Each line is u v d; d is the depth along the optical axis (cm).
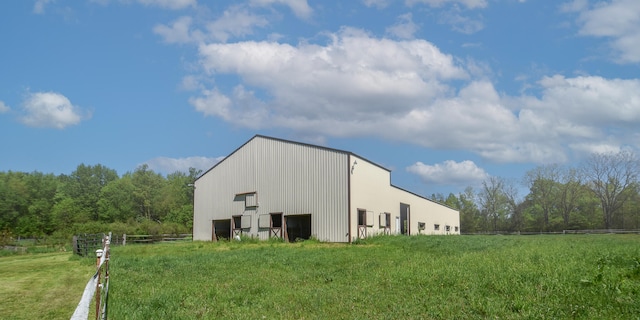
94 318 1048
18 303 1241
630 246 2370
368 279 1430
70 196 8944
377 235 3425
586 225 8388
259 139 3825
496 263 1523
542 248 2231
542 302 1000
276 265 1855
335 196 3309
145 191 9900
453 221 6456
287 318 980
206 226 4188
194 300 1156
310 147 3488
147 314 1014
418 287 1252
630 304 948
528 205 9275
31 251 3862
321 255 2216
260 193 3750
